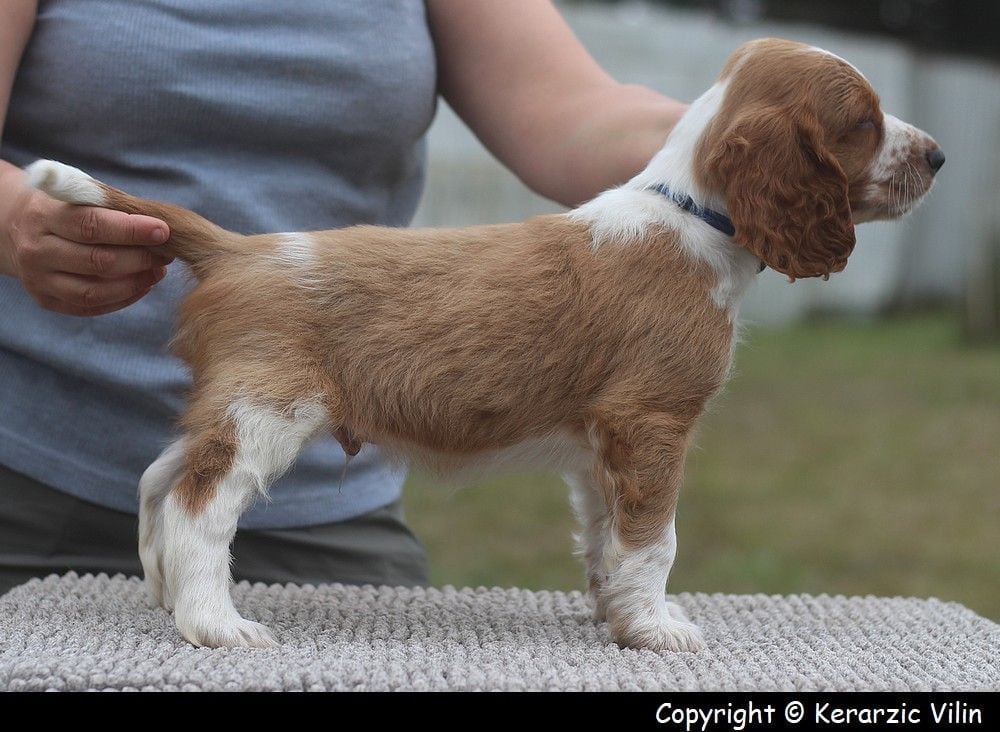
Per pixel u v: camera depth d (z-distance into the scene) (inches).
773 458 513.0
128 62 166.7
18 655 121.1
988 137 977.5
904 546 397.7
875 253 951.0
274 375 132.7
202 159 173.8
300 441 133.2
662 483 136.9
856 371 702.5
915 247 970.7
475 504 459.8
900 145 150.6
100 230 132.3
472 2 193.8
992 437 544.7
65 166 132.3
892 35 1270.9
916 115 971.9
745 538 405.4
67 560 177.2
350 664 118.7
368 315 136.5
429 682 113.5
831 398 628.7
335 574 185.8
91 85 166.6
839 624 152.9
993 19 1259.8
